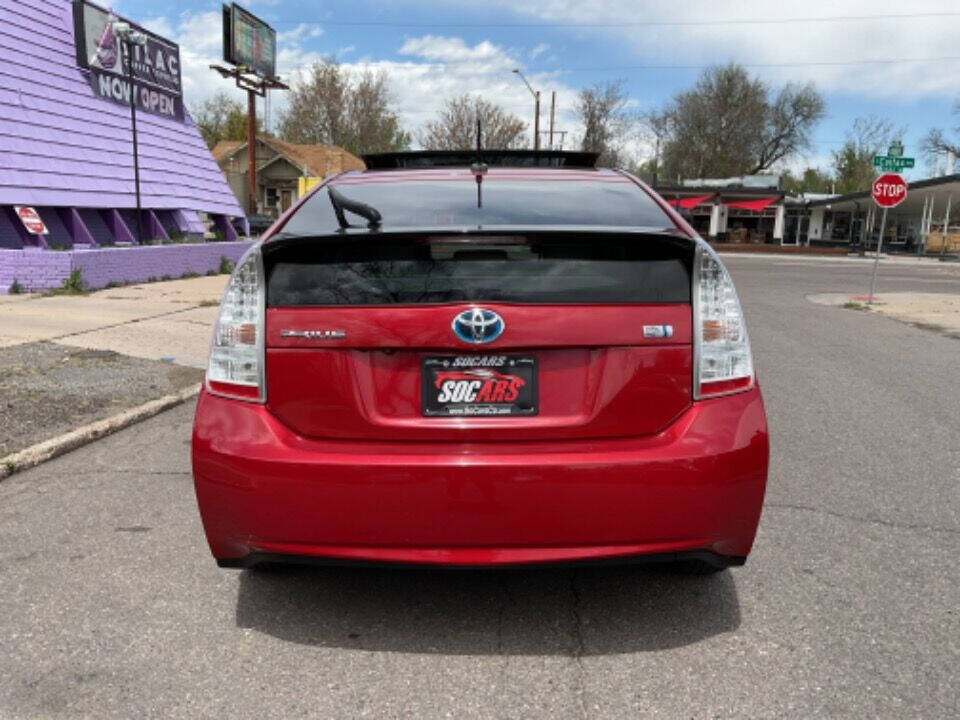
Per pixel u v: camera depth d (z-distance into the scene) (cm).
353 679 267
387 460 260
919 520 407
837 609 314
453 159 457
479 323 263
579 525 260
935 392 717
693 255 272
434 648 286
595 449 265
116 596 321
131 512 407
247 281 274
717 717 246
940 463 503
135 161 1420
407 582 337
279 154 4878
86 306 1030
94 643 286
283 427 271
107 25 1553
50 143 1320
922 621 305
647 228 284
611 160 5997
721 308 275
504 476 257
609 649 286
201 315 998
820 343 1019
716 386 272
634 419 269
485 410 268
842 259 3859
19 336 812
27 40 1353
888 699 255
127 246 1362
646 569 350
